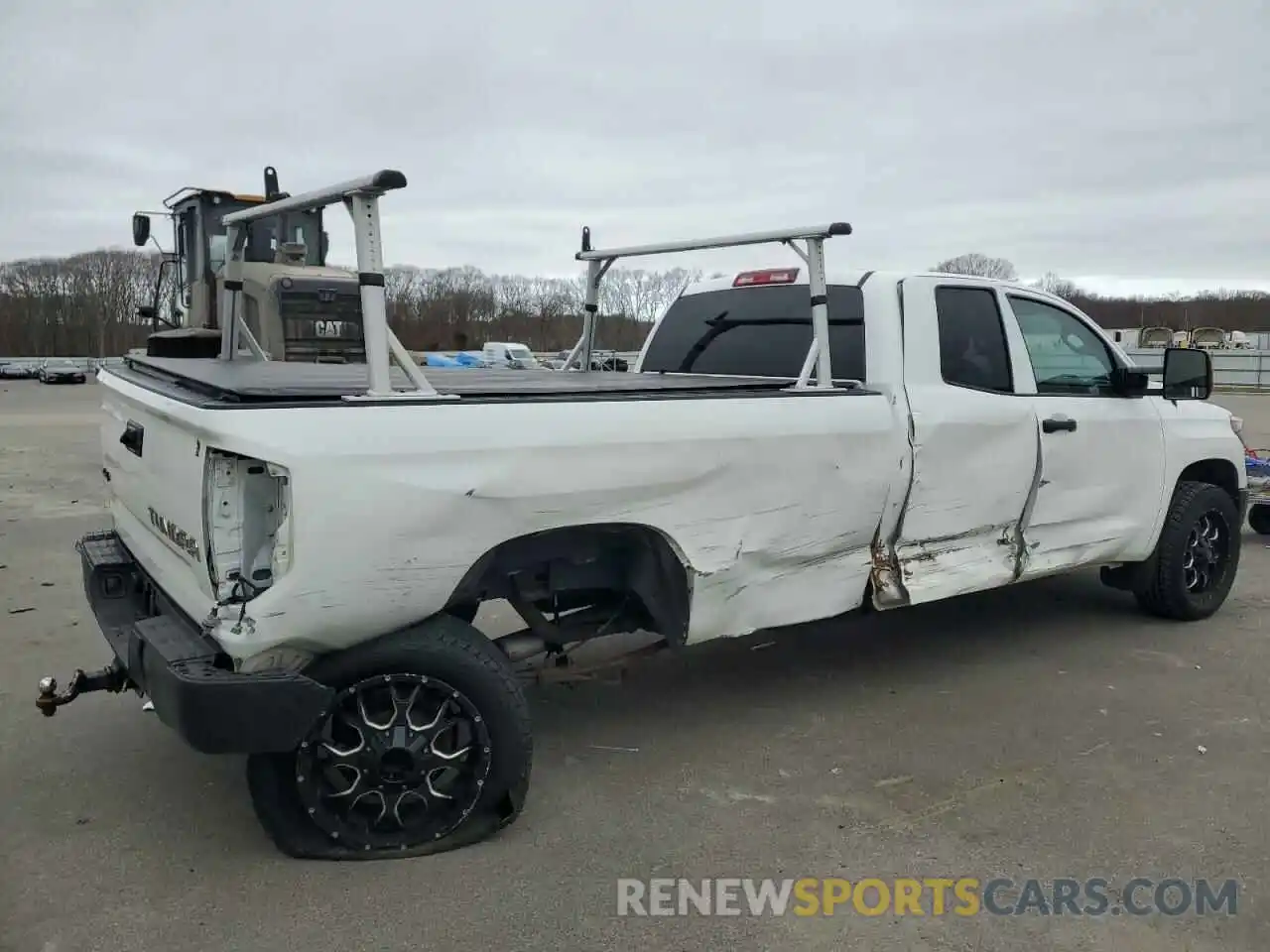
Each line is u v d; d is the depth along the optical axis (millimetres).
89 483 12617
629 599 4207
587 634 4141
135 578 4277
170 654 3195
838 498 4383
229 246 4930
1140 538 5977
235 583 3135
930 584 4871
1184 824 3748
